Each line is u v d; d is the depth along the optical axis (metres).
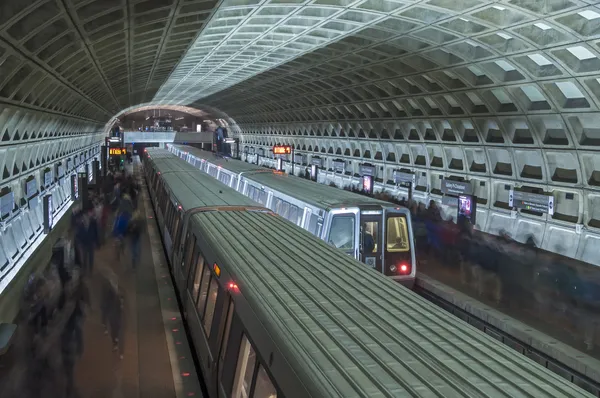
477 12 16.22
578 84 17.36
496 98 22.72
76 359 10.28
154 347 10.90
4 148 16.38
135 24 16.58
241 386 6.31
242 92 47.03
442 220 29.19
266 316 5.78
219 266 8.52
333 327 5.43
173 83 42.19
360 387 4.19
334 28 20.92
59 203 29.91
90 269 17.34
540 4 14.32
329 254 8.70
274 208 19.55
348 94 34.78
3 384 9.20
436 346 5.07
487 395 4.10
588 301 15.29
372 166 39.12
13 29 11.33
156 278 16.25
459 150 28.92
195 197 16.31
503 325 13.41
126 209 23.34
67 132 30.86
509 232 25.08
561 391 4.25
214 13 17.53
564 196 22.00
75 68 19.73
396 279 14.60
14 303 13.91
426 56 21.95
